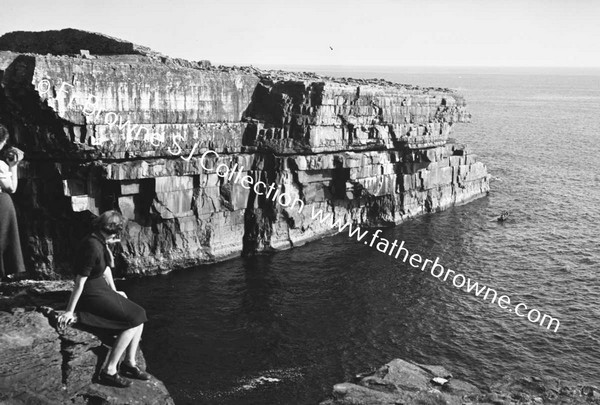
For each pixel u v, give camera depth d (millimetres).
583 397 22047
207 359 35656
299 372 34344
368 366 35125
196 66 59812
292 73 74250
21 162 47344
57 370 13367
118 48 55719
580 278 50219
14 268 13828
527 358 36188
